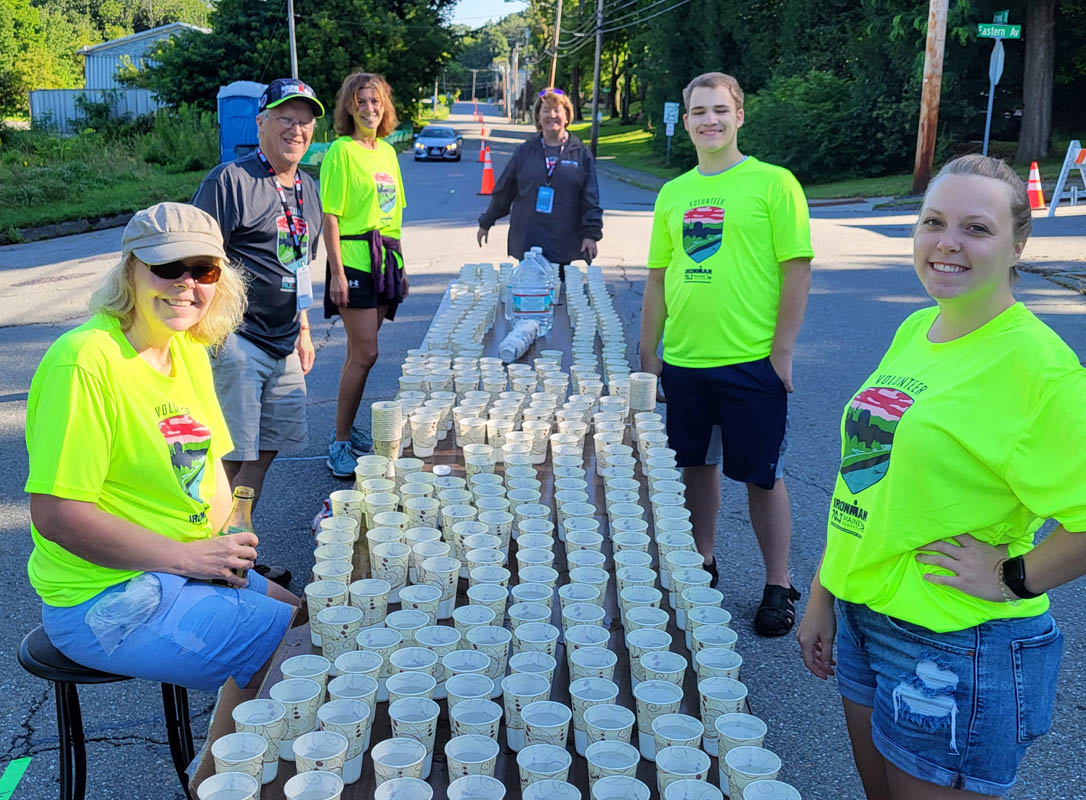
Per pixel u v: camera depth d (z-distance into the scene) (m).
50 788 2.76
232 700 2.21
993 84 15.19
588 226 6.09
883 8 22.45
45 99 38.31
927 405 1.75
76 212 17.19
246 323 3.70
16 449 5.67
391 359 7.42
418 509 2.59
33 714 3.13
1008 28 14.91
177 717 2.57
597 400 3.75
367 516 2.67
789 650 3.48
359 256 4.77
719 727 1.71
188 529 2.32
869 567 1.84
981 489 1.70
